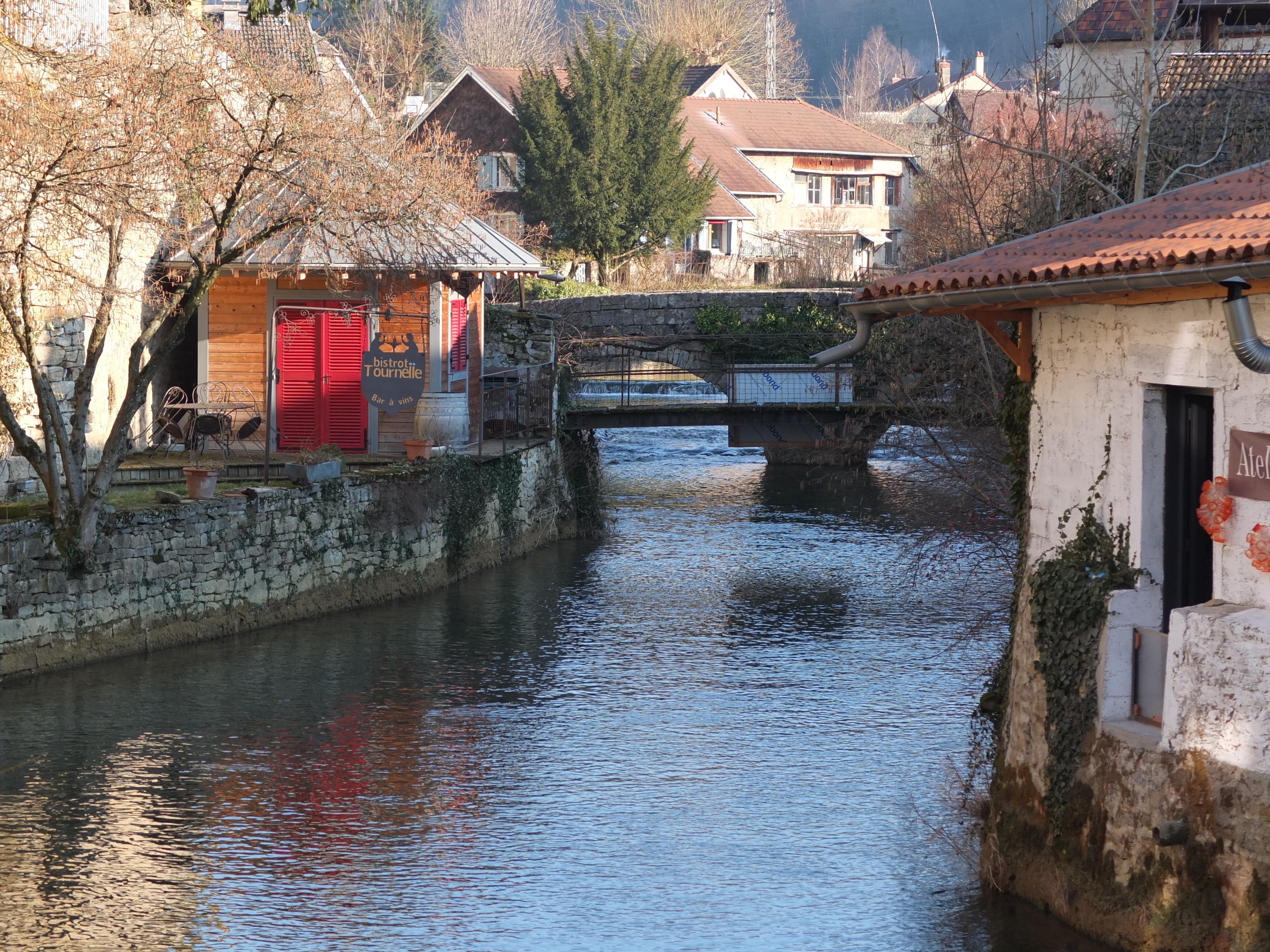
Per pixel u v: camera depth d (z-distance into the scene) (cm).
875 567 4112
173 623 2967
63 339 3136
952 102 2758
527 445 4309
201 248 3219
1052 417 1625
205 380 3891
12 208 2605
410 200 3125
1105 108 3425
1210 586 1508
